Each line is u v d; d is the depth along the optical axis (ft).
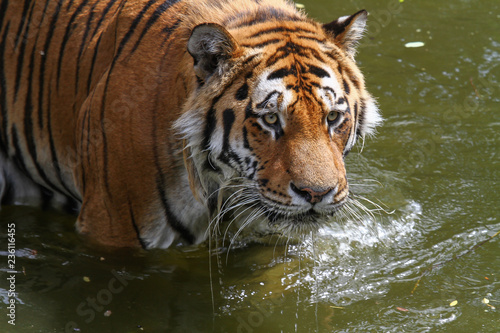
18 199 28.50
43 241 26.37
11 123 26.63
